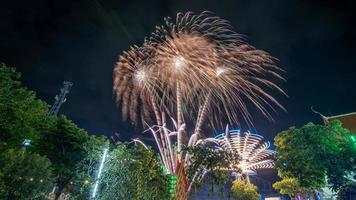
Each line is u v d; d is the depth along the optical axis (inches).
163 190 533.0
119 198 515.5
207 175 567.8
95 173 573.9
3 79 662.5
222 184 565.3
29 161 566.6
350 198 747.4
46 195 647.8
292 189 1075.9
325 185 841.5
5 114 687.7
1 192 506.6
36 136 864.9
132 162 557.6
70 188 868.6
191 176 561.3
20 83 706.8
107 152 598.9
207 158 560.7
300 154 838.5
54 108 1305.4
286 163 885.8
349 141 824.3
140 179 532.7
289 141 885.2
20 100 713.0
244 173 1637.6
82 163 668.1
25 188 540.4
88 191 547.8
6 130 711.1
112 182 537.6
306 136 852.6
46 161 609.0
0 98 655.1
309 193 1058.1
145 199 518.0
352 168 776.9
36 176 561.0
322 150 806.5
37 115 860.0
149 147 586.6
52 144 936.3
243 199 1400.1
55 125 986.1
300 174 864.9
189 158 578.2
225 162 560.7
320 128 845.8
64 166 863.1
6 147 684.1
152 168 549.6
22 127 753.6
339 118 1221.1
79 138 970.7
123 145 601.0
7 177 530.3
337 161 788.0
